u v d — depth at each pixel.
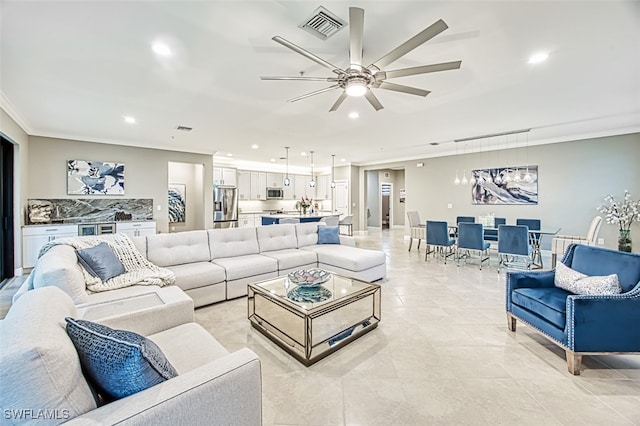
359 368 2.11
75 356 0.93
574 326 2.00
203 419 0.99
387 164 9.30
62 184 5.45
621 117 4.48
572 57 2.63
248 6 1.93
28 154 5.11
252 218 9.60
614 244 5.41
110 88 3.26
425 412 1.67
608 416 1.63
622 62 2.72
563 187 5.93
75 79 3.02
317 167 10.97
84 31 2.20
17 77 2.97
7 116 3.92
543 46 2.45
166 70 2.84
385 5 1.93
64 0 1.85
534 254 5.56
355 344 2.46
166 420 0.90
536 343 2.47
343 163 9.97
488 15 2.04
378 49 2.50
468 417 1.63
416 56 2.60
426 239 6.05
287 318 2.84
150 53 2.52
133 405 0.88
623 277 2.17
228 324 2.84
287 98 3.58
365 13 2.01
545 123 4.80
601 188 5.50
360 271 3.93
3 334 0.85
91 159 5.77
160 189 6.65
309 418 1.62
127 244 3.13
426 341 2.52
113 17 2.04
